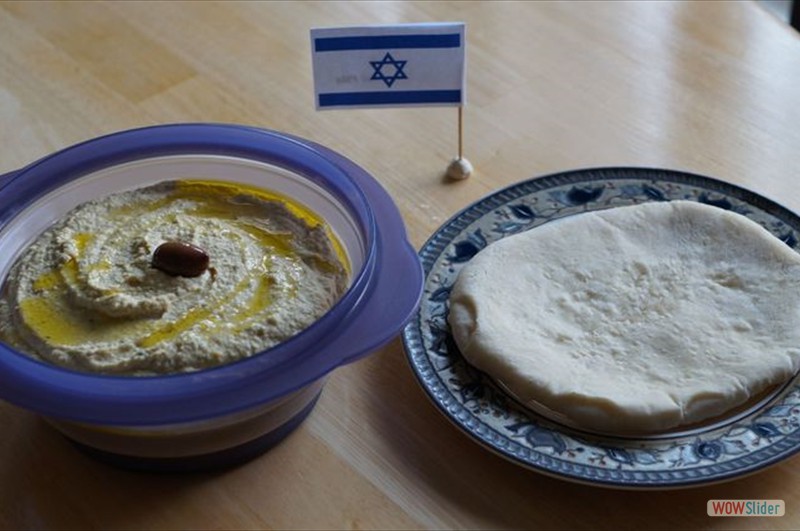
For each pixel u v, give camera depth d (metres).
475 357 0.73
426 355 0.75
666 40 1.13
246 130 0.81
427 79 0.91
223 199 0.80
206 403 0.62
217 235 0.76
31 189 0.79
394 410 0.74
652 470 0.65
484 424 0.69
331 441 0.72
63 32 1.21
